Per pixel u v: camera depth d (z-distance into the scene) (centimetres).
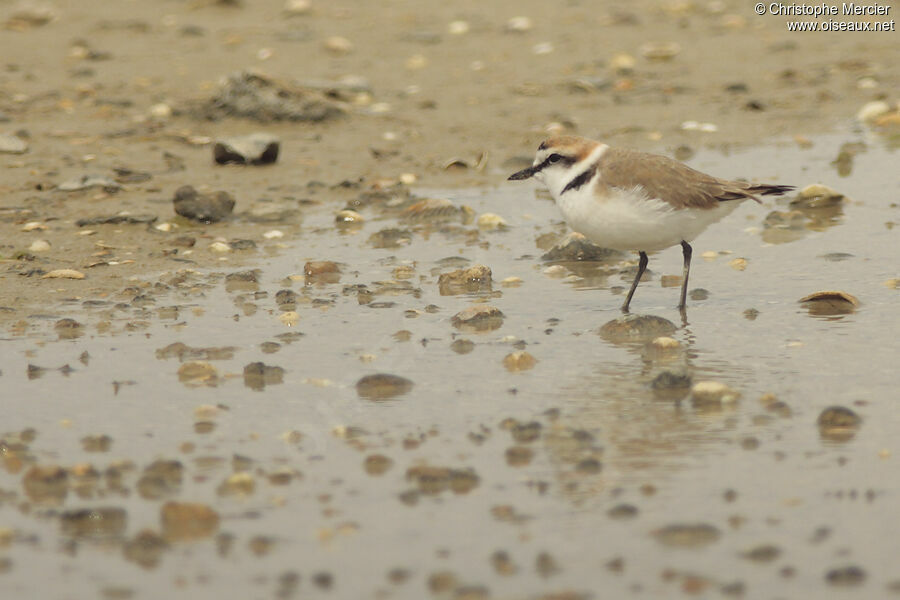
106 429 870
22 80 2361
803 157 1883
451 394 937
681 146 1953
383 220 1594
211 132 2064
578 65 2567
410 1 3180
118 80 2378
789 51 2661
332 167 1858
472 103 2288
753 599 607
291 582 636
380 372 994
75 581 641
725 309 1175
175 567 655
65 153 1892
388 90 2378
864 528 681
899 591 612
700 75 2494
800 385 934
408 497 740
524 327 1130
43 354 1051
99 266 1362
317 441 841
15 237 1474
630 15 2953
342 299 1237
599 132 2077
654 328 1095
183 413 902
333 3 3139
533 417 879
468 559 658
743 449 803
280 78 2333
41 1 3091
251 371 995
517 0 3178
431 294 1256
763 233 1488
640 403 903
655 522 696
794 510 707
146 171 1806
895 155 1869
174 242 1462
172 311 1192
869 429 831
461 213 1606
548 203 1675
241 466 796
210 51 2642
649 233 1116
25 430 865
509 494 742
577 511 713
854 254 1366
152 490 757
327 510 725
